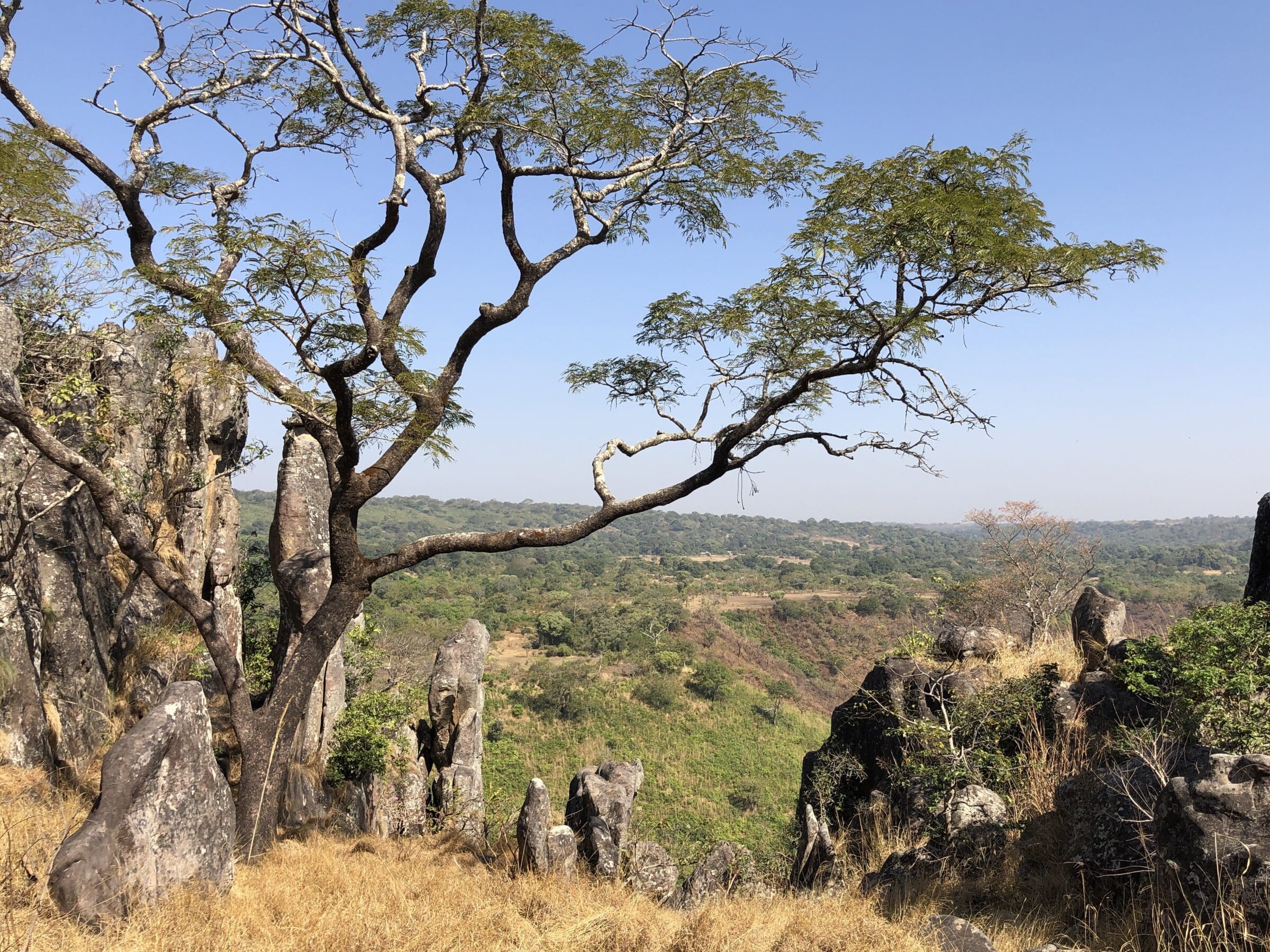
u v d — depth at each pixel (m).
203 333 14.52
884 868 9.00
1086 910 6.44
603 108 9.98
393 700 13.76
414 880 8.46
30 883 5.87
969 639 12.91
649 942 6.66
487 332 10.14
